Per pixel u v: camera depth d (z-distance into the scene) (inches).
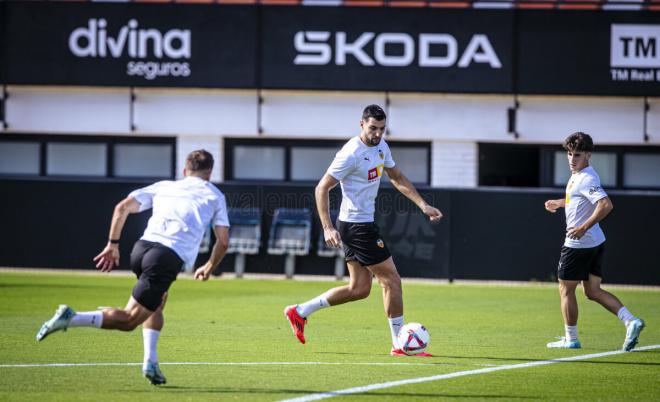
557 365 1166.3
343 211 1217.4
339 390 975.0
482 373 1096.2
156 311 975.0
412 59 2807.6
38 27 2844.5
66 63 2844.5
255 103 2893.7
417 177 2903.5
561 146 2891.2
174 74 2839.6
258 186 2556.6
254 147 2933.1
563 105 2866.6
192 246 977.5
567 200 1295.5
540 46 2797.7
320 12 2815.0
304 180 2925.7
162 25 2837.1
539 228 2448.3
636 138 2856.8
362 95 2876.5
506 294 2202.3
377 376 1067.3
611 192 2418.8
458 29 2805.1
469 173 2874.0
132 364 1130.0
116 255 992.9
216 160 2903.5
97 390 961.5
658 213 2410.2
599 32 2792.8
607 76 2792.8
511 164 3176.7
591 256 1293.1
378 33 2807.6
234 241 2527.1
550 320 1704.0
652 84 2787.9
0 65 2849.4
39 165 2952.8
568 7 2856.8
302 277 2576.3
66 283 2263.8
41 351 1230.3
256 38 2824.8
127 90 2903.5
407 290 2284.7
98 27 2844.5
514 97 2859.3
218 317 1670.8
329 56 2817.4
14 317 1611.7
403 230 2477.9
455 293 2217.0
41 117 2913.4
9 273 2532.0
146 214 2534.5
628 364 1179.3
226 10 2827.3
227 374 1071.6
